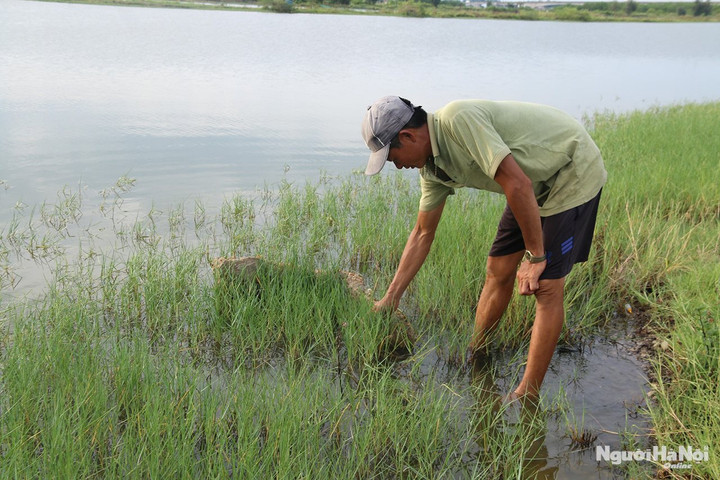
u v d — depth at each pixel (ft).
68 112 41.88
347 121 42.80
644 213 20.13
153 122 39.86
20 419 10.77
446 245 18.54
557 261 11.57
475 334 14.49
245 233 20.71
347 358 14.33
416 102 52.29
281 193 25.85
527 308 15.16
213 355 14.47
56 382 11.82
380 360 14.35
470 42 140.15
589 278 17.31
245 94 53.67
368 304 14.83
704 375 12.12
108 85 54.70
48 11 147.54
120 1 201.77
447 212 20.72
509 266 13.42
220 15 177.68
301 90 57.36
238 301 15.48
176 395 11.89
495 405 12.55
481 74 75.72
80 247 18.60
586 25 256.11
